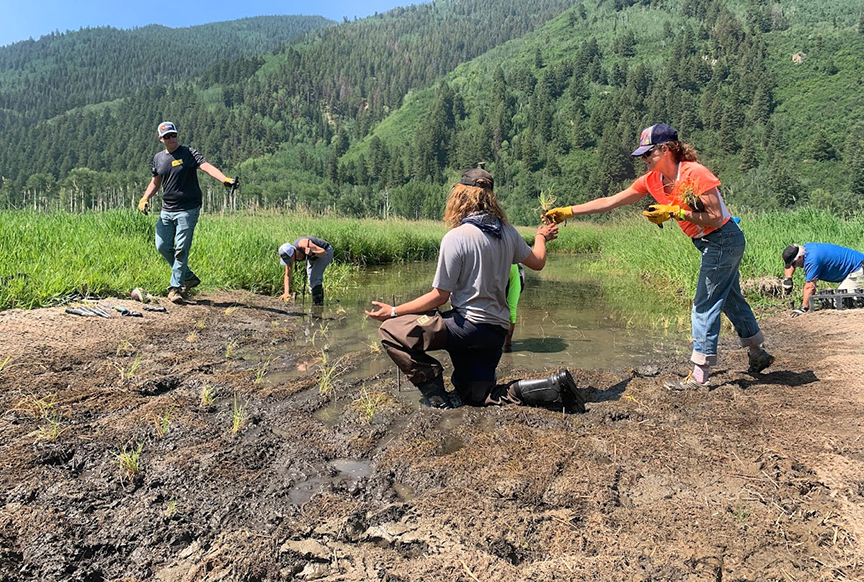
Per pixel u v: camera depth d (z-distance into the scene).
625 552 1.95
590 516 2.20
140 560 2.00
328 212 22.02
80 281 5.77
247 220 13.90
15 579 1.87
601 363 4.72
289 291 8.05
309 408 3.51
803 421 3.11
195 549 2.06
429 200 108.25
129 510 2.29
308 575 1.91
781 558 1.91
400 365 3.56
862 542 1.99
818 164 138.62
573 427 3.20
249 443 2.94
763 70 184.00
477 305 3.54
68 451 2.73
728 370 4.34
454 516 2.22
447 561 1.93
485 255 3.50
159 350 4.70
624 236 15.56
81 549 2.02
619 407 3.48
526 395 3.52
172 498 2.40
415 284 10.08
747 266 8.83
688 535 2.05
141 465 2.66
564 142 177.62
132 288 6.36
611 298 8.64
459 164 187.88
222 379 4.04
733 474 2.54
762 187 117.81
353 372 4.37
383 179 195.62
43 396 3.41
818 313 6.46
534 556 1.97
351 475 2.66
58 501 2.32
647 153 3.73
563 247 24.00
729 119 164.25
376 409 3.49
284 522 2.22
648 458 2.72
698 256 8.80
